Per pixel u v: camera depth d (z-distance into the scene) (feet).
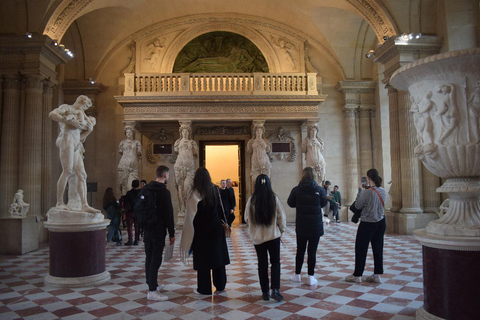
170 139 50.39
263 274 15.44
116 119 50.29
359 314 13.65
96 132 50.03
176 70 52.44
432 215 35.04
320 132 52.03
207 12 52.06
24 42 33.47
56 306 15.12
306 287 17.25
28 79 34.09
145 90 46.60
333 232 37.76
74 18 37.22
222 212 16.81
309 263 17.63
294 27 52.13
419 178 36.42
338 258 24.00
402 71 12.26
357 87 51.08
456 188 11.43
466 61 10.69
